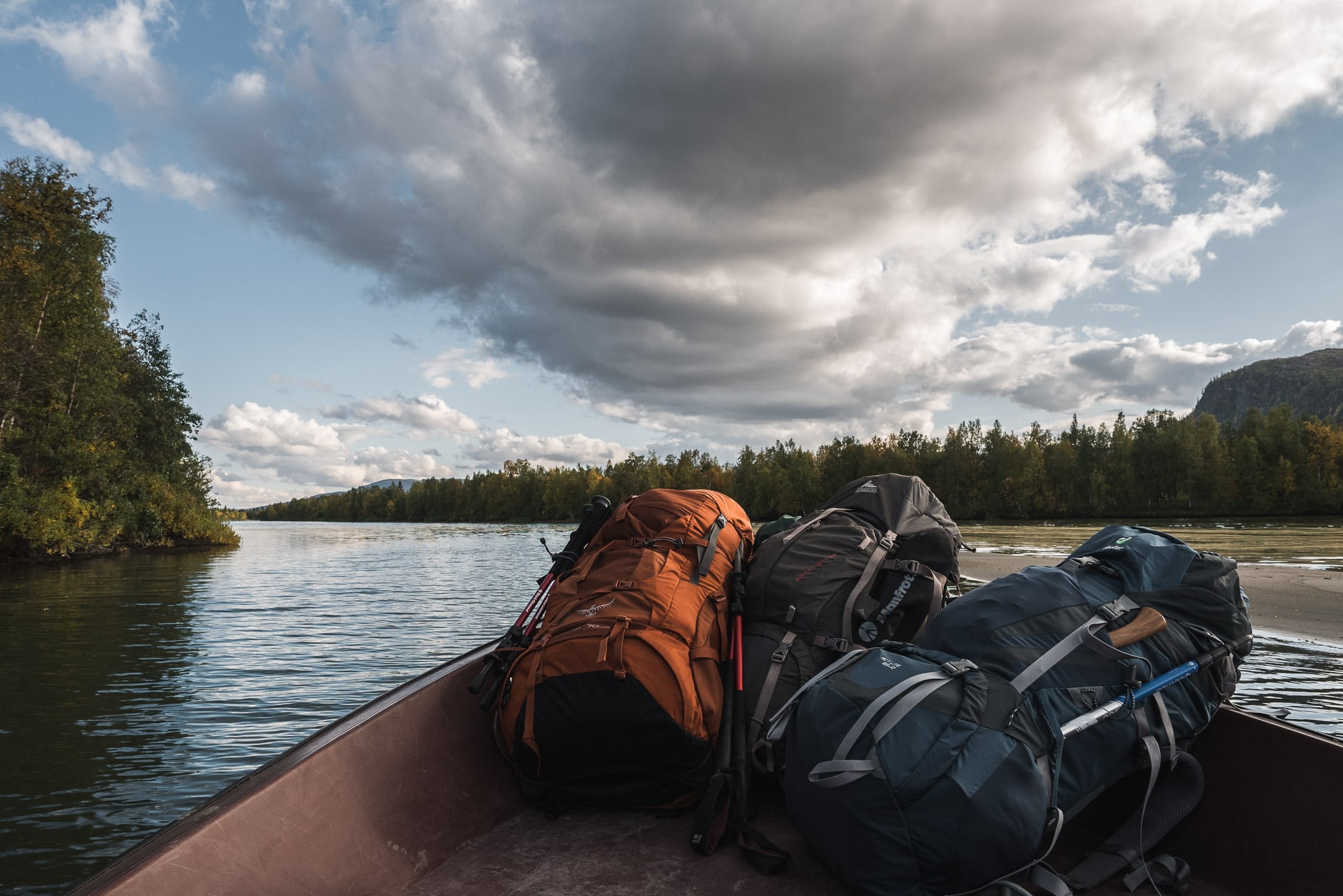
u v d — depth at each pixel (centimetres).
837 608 203
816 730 149
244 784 161
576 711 180
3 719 645
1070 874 154
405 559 3409
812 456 11625
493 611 1430
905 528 222
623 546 226
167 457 4134
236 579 2188
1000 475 9331
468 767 207
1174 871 155
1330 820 149
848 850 141
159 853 127
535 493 15188
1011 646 156
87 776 502
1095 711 149
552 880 165
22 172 2764
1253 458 8262
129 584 1988
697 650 190
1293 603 1232
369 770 180
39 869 367
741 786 175
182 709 677
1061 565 185
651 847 179
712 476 11700
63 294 2777
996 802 133
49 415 2944
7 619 1294
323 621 1274
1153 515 8525
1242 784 165
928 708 141
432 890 163
